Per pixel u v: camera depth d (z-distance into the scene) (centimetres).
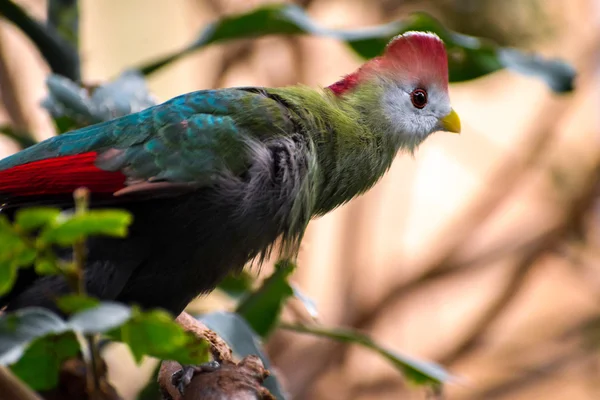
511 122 1689
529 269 1373
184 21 1544
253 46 1258
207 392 458
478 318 1441
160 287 544
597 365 1445
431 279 1388
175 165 523
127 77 696
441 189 1708
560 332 1458
